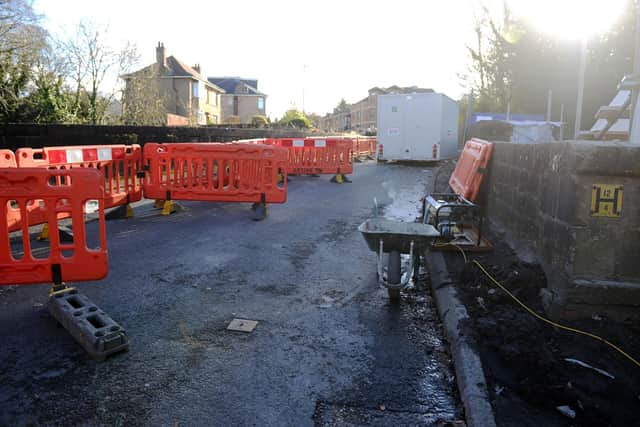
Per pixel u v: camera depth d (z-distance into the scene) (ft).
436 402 9.89
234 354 11.70
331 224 27.50
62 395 9.77
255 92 252.42
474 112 138.00
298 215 30.19
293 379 10.61
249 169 28.96
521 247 17.65
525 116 116.06
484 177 24.62
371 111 362.12
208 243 22.44
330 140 49.62
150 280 16.97
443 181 48.83
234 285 16.70
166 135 48.85
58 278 13.43
